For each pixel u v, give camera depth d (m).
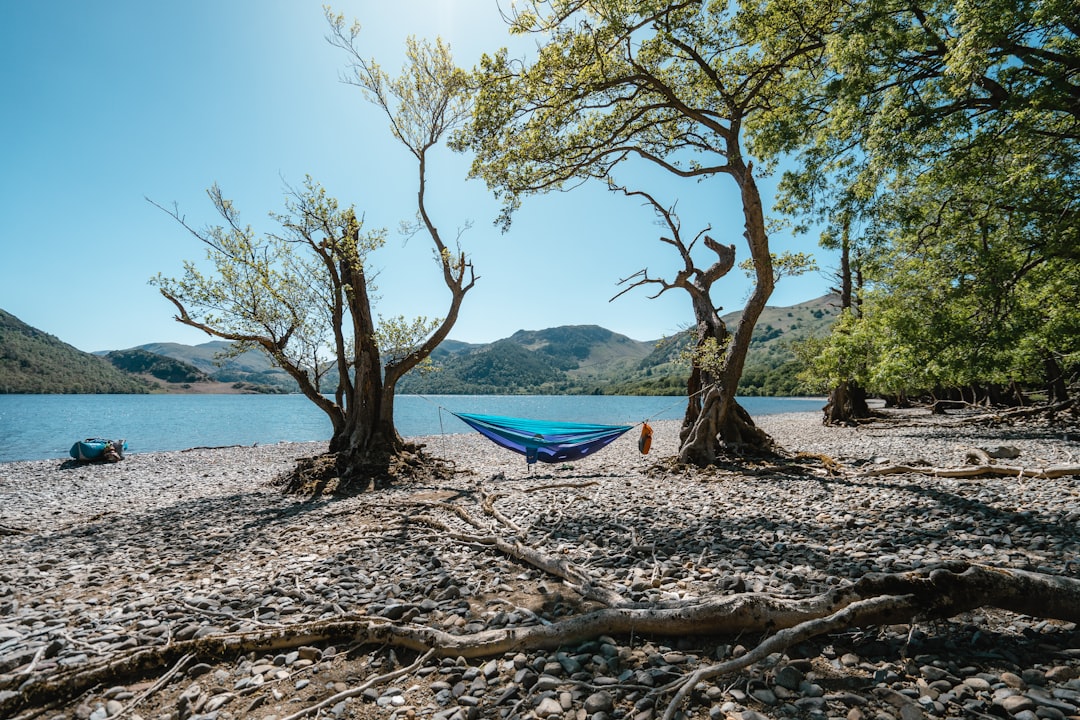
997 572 4.18
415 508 11.39
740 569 6.48
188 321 15.12
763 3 14.13
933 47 14.11
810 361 34.16
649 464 17.44
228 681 4.33
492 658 4.51
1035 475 11.70
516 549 7.38
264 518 11.25
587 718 3.56
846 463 15.21
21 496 15.52
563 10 12.51
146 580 7.16
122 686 4.27
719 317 16.58
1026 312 13.94
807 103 17.14
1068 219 13.45
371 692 4.02
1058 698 3.43
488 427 14.81
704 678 3.68
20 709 3.94
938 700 3.52
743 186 13.85
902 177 16.47
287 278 16.38
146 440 36.91
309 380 16.95
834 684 3.80
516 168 15.22
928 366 14.84
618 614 4.73
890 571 6.09
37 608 6.12
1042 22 10.81
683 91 16.48
